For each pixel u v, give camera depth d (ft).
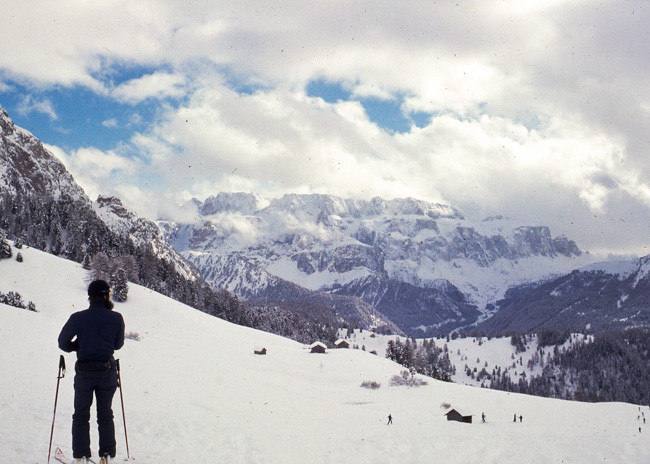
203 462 43.04
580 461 65.26
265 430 73.72
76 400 31.19
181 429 58.95
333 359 401.08
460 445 70.18
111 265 495.82
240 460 46.91
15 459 34.12
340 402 258.37
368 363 398.42
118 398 94.53
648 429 141.59
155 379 184.14
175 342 365.40
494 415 275.39
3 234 535.60
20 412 53.06
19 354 144.15
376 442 69.15
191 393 158.92
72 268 517.96
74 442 30.78
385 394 312.91
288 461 50.70
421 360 630.74
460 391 350.43
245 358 355.15
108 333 31.48
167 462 40.29
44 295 434.71
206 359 307.17
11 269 473.67
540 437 80.53
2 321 219.82
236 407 140.67
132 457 39.81
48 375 107.34
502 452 67.67
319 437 71.10
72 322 31.12
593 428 161.27
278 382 278.26
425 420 187.62
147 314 467.93
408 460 59.52
